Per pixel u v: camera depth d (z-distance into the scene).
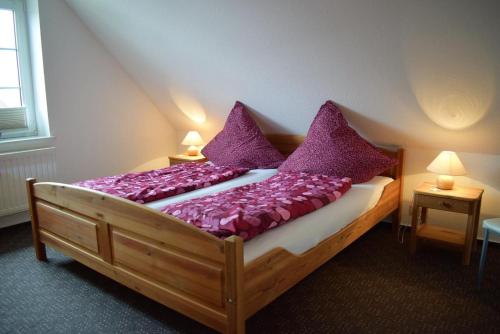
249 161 4.00
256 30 3.24
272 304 2.57
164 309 2.52
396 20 2.67
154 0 3.41
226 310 1.91
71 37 4.10
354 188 3.28
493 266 3.07
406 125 3.45
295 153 3.71
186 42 3.71
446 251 3.35
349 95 3.44
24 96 4.03
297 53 3.27
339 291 2.72
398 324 2.36
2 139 3.89
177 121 5.09
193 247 2.00
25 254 3.33
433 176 3.61
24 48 3.96
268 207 2.44
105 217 2.45
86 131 4.33
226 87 4.05
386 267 3.06
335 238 2.64
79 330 2.33
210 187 3.27
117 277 2.49
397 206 3.70
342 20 2.84
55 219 2.90
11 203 3.77
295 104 3.82
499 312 2.48
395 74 3.05
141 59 4.27
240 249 1.83
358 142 3.53
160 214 2.12
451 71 2.83
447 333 2.28
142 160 4.95
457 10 2.45
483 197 3.42
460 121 3.15
